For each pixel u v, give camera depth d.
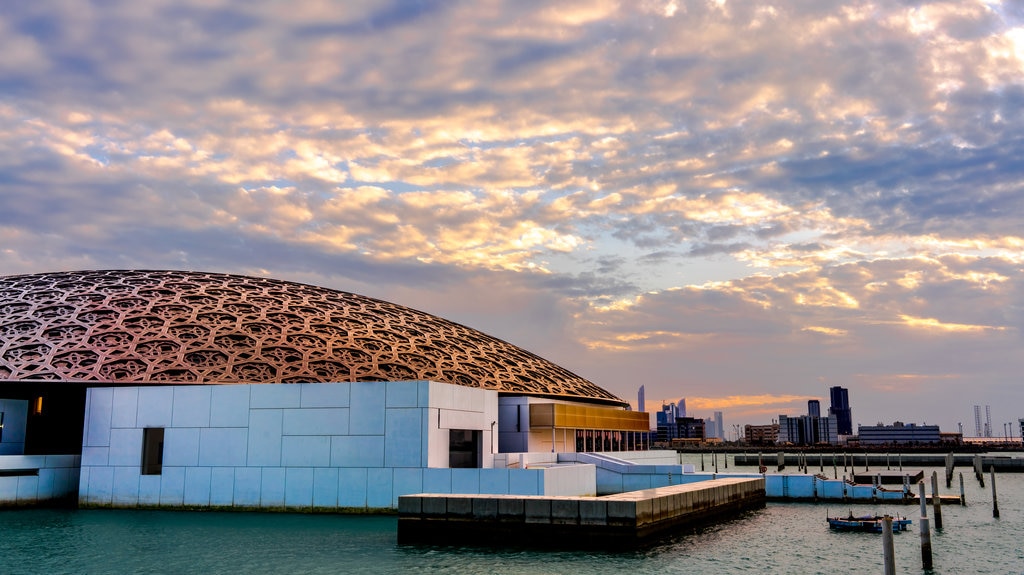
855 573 26.88
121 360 48.19
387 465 38.75
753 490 47.50
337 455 39.44
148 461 42.31
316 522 35.97
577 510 28.86
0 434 45.06
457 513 29.77
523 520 29.20
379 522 35.84
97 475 42.28
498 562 26.20
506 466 45.56
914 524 41.03
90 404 43.06
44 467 43.00
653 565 26.19
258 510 39.84
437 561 26.39
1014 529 39.81
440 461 39.69
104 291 56.88
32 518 37.94
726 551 29.98
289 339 53.78
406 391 39.09
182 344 50.31
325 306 61.31
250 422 40.81
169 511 40.59
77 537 31.67
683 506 34.53
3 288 58.62
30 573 24.84
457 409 41.97
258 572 24.81
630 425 69.00
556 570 25.09
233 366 49.38
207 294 57.94
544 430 55.91
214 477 40.72
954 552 32.19
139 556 27.48
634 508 28.45
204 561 26.53
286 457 40.03
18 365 47.34
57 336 50.38
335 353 53.81
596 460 50.97
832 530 36.97
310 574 24.44
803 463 114.44
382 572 24.69
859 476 73.50
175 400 41.94
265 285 63.19
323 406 40.03
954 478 91.38
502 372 61.59
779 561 28.47
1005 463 111.12
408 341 59.56
